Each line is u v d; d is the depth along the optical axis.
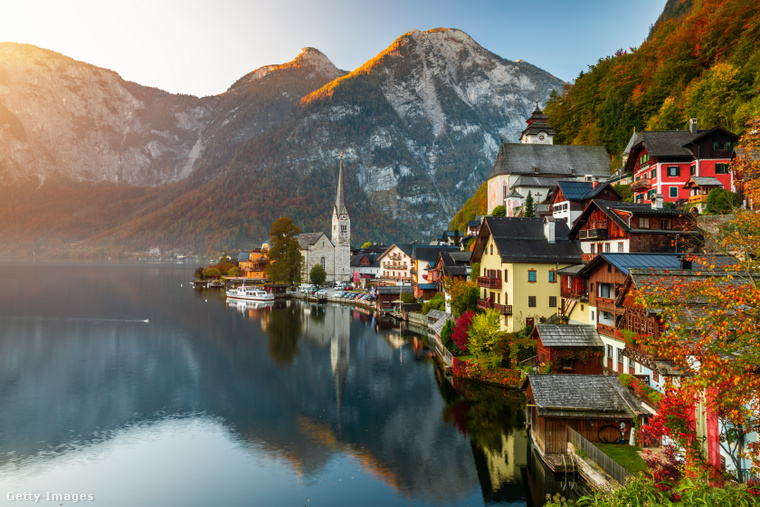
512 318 56.72
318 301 145.25
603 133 121.44
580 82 144.12
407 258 147.50
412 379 60.25
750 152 23.25
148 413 48.78
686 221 46.75
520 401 49.03
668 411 24.16
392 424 45.50
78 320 102.62
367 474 35.97
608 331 40.88
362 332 92.50
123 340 83.25
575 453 31.89
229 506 31.75
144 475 35.91
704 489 17.39
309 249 184.25
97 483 34.72
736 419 16.41
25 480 35.09
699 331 18.27
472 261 72.00
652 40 124.50
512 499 32.34
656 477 21.78
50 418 47.12
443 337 66.19
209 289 182.50
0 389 55.81
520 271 56.78
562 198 69.00
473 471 36.22
